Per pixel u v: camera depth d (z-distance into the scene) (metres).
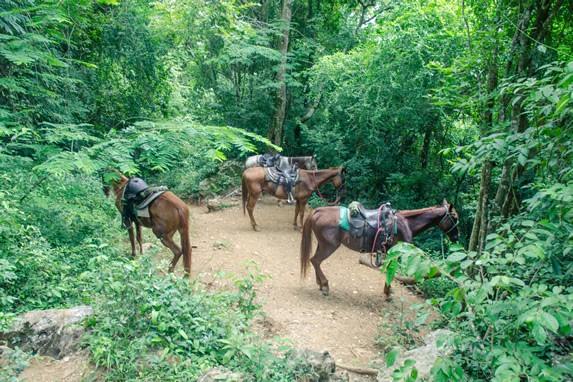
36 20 6.37
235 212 12.82
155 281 4.14
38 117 9.20
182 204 6.69
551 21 5.18
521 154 3.49
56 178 7.27
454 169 4.15
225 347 3.48
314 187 11.13
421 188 14.12
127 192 6.79
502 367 2.13
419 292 7.64
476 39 5.69
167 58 15.72
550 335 3.19
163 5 12.87
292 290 7.25
